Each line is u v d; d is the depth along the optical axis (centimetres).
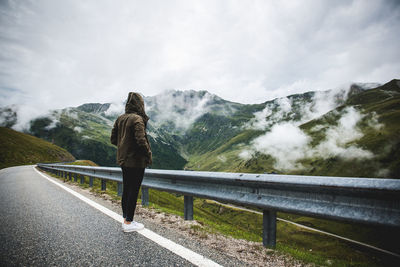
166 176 562
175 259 293
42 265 278
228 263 286
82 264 280
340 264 330
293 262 309
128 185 428
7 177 2202
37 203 698
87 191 1001
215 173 428
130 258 296
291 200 322
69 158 14875
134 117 407
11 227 443
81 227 436
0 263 283
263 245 362
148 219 513
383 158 14438
